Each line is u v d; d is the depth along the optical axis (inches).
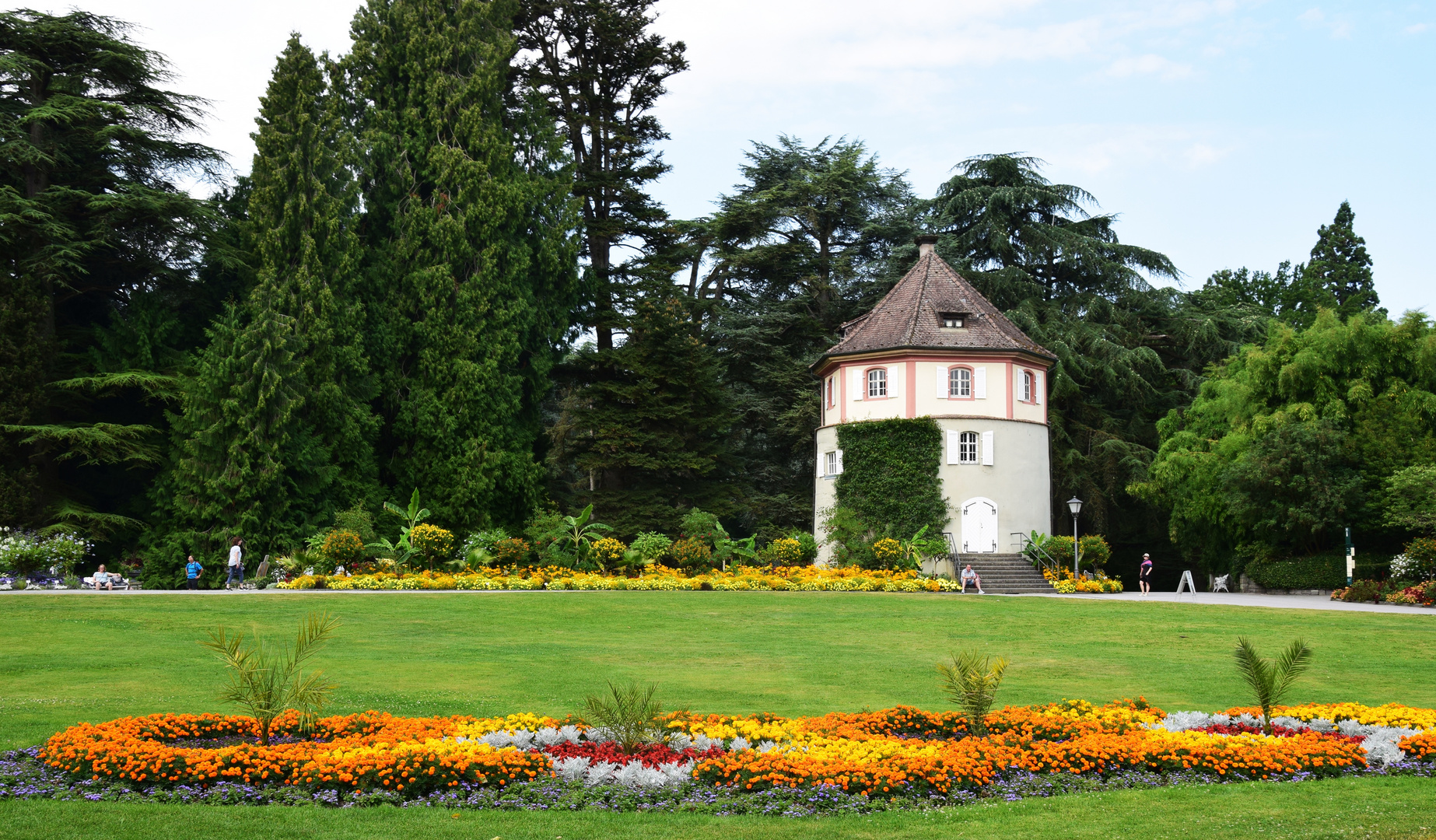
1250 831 341.4
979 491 1605.6
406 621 988.6
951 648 884.6
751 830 346.3
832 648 881.5
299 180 1560.0
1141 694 681.6
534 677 707.4
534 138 1867.6
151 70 1577.3
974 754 428.5
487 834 337.7
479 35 1813.5
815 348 2090.3
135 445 1462.8
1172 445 1774.1
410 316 1699.1
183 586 1407.5
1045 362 1717.5
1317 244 2751.0
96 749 405.1
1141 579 1603.1
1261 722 514.9
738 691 673.0
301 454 1478.8
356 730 470.3
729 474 1977.1
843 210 2112.5
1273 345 1595.7
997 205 2001.7
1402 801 382.3
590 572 1417.3
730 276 2126.0
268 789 386.0
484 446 1603.1
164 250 1596.9
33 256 1455.5
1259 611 1137.4
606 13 1948.8
